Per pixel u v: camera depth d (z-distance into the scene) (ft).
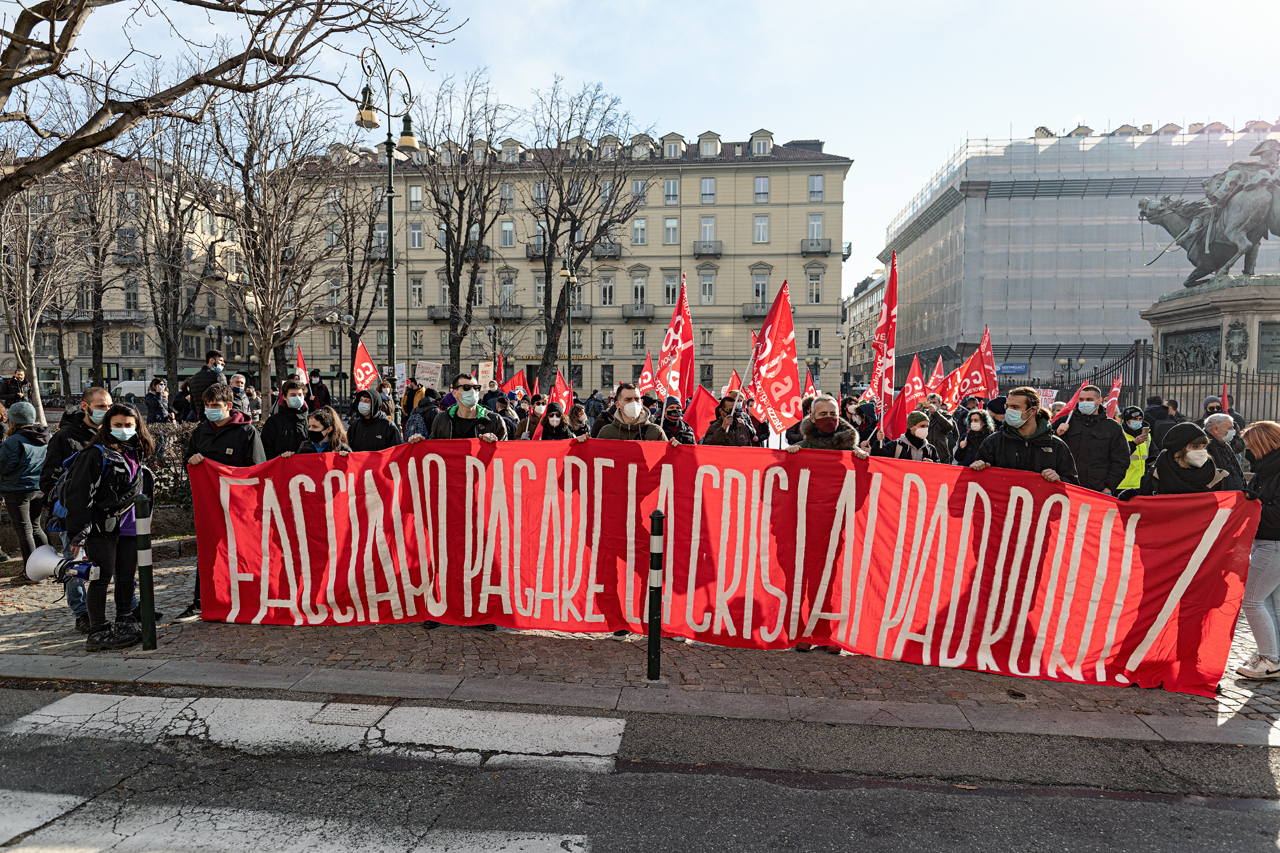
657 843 10.00
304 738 12.82
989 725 13.58
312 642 17.48
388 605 18.80
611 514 18.12
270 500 18.79
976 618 16.34
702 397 32.17
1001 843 10.15
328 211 83.66
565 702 14.29
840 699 14.65
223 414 19.04
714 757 12.35
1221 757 12.61
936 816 10.78
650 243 182.09
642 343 183.32
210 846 9.82
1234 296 51.19
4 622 18.97
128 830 10.16
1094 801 11.28
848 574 17.15
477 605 18.61
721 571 17.67
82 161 61.00
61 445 17.88
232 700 14.28
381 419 23.22
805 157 177.37
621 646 17.53
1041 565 15.98
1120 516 15.58
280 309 53.31
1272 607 16.53
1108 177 148.46
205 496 18.83
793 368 24.38
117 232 83.61
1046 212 152.66
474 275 100.68
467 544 18.57
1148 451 32.30
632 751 12.50
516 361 178.60
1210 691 15.10
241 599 18.85
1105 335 151.64
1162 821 10.77
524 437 33.68
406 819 10.50
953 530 16.48
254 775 11.65
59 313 89.04
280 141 49.14
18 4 19.93
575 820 10.52
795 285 179.73
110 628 17.25
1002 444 17.93
